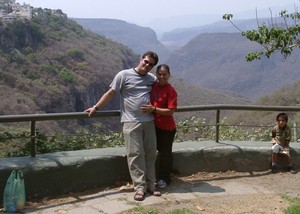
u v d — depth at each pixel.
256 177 5.50
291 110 5.83
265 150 5.66
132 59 108.75
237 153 5.60
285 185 5.23
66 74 75.44
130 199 4.68
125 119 4.68
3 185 4.46
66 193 4.78
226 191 4.99
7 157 5.02
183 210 4.30
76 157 4.88
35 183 4.59
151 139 4.77
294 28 6.34
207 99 105.38
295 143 6.04
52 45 85.50
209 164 5.55
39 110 62.53
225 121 8.17
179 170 5.46
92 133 6.20
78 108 75.00
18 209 4.29
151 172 4.83
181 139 7.29
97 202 4.59
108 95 4.72
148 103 4.66
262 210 4.41
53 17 97.38
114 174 5.09
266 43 6.53
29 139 5.32
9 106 58.94
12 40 76.19
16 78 66.81
